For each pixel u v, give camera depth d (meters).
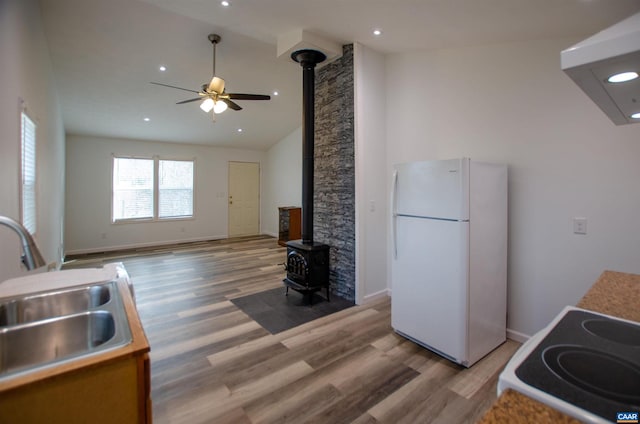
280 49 3.57
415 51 3.42
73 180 6.34
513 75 2.70
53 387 0.78
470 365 2.34
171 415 1.85
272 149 8.60
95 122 5.87
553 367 0.77
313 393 2.05
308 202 3.76
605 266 2.29
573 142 2.40
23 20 2.47
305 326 3.03
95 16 3.28
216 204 8.11
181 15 3.28
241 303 3.63
